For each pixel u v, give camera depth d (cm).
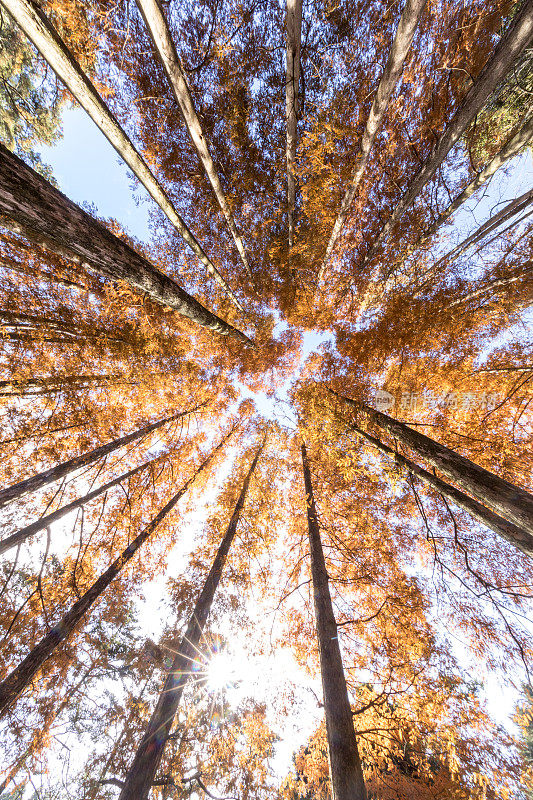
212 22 575
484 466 643
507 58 381
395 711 497
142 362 828
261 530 886
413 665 530
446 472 441
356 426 694
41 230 250
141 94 658
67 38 428
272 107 763
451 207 677
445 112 600
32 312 661
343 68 660
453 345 650
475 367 654
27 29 277
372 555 718
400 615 594
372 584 690
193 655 501
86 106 376
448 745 465
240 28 603
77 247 279
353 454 640
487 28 466
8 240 563
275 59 686
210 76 678
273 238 1003
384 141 689
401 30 359
